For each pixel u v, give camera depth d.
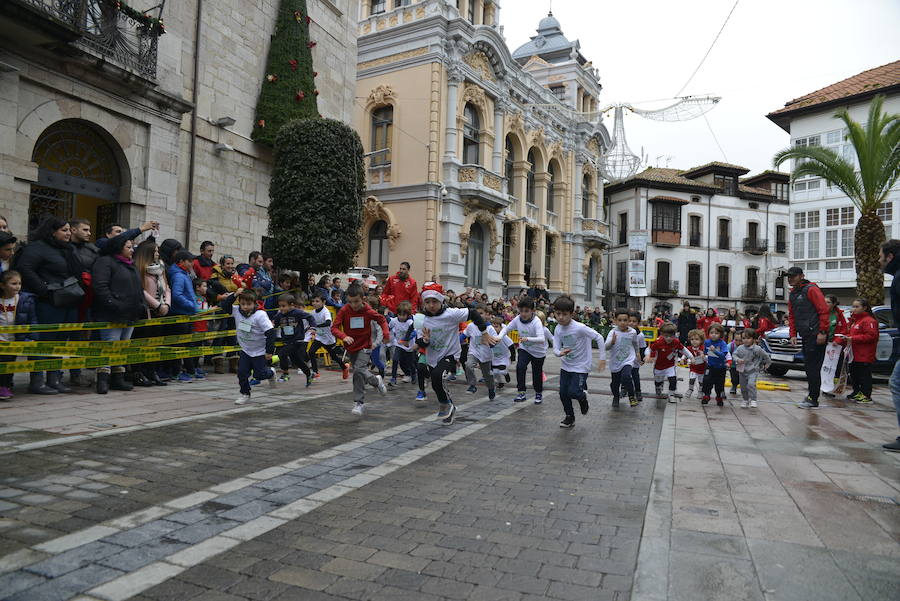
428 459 5.13
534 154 30.75
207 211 13.67
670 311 39.31
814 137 33.22
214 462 4.73
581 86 35.09
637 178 43.97
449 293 15.93
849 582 2.78
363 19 25.55
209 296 10.12
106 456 4.74
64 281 7.18
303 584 2.73
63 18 9.73
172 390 8.20
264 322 7.44
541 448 5.68
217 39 13.87
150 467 4.51
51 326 6.88
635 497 4.15
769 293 46.72
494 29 25.44
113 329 7.68
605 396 9.84
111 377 7.81
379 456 5.16
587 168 35.69
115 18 10.93
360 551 3.13
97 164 11.34
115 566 2.84
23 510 3.52
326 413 7.20
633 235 29.39
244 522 3.48
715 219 45.81
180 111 12.45
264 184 15.34
